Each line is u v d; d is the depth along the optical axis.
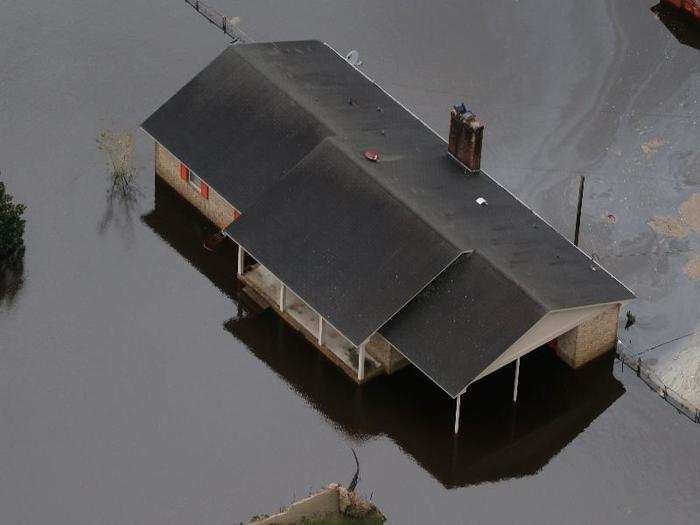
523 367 63.78
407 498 57.47
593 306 61.22
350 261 62.34
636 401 62.47
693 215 73.00
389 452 59.53
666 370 63.88
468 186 66.81
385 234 62.62
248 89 71.19
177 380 62.94
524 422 61.19
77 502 56.75
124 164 74.38
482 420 61.12
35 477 57.84
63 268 69.31
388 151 67.81
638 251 70.88
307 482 57.94
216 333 65.56
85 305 67.06
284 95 70.38
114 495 57.09
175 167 73.12
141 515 56.25
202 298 67.62
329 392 62.25
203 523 55.94
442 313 60.06
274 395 62.19
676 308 67.50
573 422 61.38
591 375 63.66
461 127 66.81
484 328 59.06
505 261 61.75
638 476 58.94
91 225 72.12
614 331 64.19
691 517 57.03
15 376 62.81
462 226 63.28
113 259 70.00
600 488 58.31
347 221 63.69
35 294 67.56
